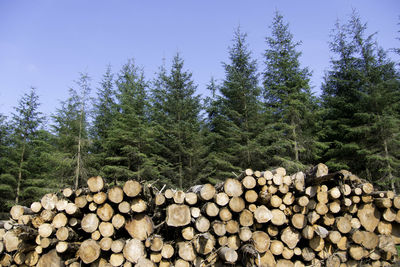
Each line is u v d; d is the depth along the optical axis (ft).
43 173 56.85
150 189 17.83
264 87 53.36
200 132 56.44
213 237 17.33
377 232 18.70
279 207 17.97
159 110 59.26
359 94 47.75
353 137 48.16
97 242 16.76
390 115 45.52
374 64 48.80
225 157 51.31
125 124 52.70
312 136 49.21
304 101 49.21
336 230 17.75
